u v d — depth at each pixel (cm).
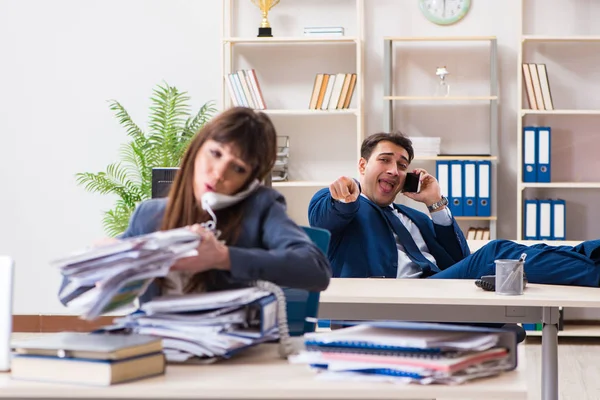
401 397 135
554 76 591
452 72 597
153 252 145
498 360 151
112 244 145
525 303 255
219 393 134
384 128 580
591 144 593
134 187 583
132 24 612
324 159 607
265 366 152
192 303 153
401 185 363
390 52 582
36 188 620
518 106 568
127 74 614
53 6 614
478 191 569
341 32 578
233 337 151
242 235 176
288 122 608
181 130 579
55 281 624
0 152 620
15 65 617
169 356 152
